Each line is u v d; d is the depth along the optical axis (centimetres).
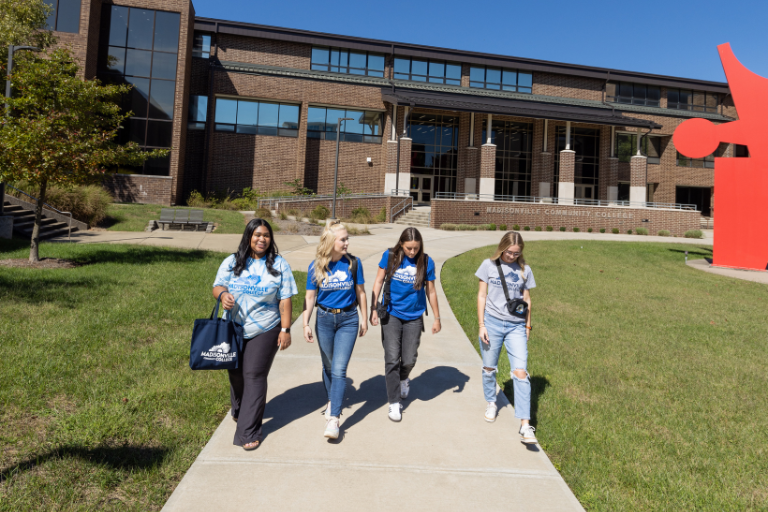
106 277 882
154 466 321
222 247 1430
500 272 406
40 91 1009
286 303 359
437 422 413
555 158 3716
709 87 3922
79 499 288
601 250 1895
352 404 444
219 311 364
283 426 391
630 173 3456
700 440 407
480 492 312
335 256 391
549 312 893
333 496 299
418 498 301
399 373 418
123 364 491
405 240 412
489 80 3606
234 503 287
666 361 626
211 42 3114
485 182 3130
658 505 313
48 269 937
